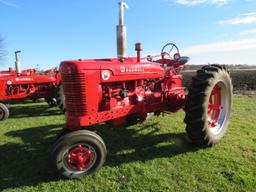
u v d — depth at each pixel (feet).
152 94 16.42
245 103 28.02
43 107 31.22
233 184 11.35
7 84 27.76
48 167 13.57
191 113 14.37
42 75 30.99
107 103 14.03
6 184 12.07
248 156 14.06
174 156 14.32
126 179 12.12
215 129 15.96
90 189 11.47
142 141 16.79
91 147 12.45
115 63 14.24
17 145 17.11
